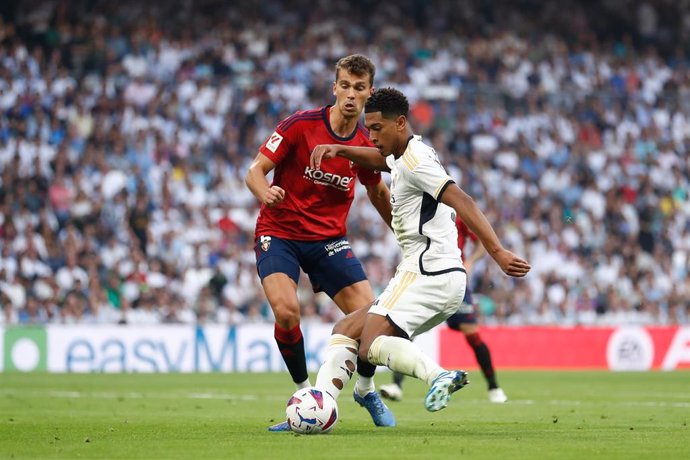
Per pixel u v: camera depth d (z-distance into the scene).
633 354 70.56
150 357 63.81
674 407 36.22
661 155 94.75
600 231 86.00
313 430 24.06
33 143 78.50
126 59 87.62
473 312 39.62
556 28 105.50
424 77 95.12
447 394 21.70
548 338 69.69
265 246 27.30
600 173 91.56
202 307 69.88
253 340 65.75
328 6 98.88
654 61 105.69
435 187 22.75
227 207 78.38
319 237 27.53
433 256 23.39
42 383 51.28
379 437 23.22
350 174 27.36
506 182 87.44
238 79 88.00
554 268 81.88
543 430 25.81
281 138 26.92
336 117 27.27
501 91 93.00
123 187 76.69
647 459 19.02
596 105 95.38
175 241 73.44
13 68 82.62
